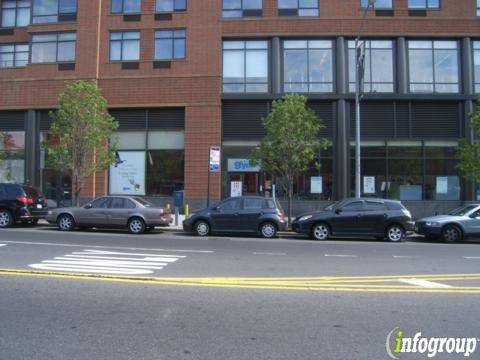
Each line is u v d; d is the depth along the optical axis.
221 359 4.80
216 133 26.09
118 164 26.81
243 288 8.05
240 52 26.84
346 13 26.47
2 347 5.12
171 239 16.44
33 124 27.52
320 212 18.25
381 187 25.91
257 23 26.59
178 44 26.95
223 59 26.86
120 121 27.03
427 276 9.47
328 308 6.80
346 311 6.65
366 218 17.80
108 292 7.66
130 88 26.86
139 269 9.78
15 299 7.18
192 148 26.19
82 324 5.95
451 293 7.82
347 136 26.05
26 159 27.44
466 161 21.72
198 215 18.30
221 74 26.61
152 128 26.86
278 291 7.86
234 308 6.75
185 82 26.53
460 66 26.53
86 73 27.06
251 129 26.36
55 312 6.49
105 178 26.69
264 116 26.36
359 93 22.66
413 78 26.50
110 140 25.84
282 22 26.55
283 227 18.34
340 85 26.12
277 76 26.39
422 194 25.91
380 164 26.03
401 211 17.84
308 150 20.52
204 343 5.28
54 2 27.92
